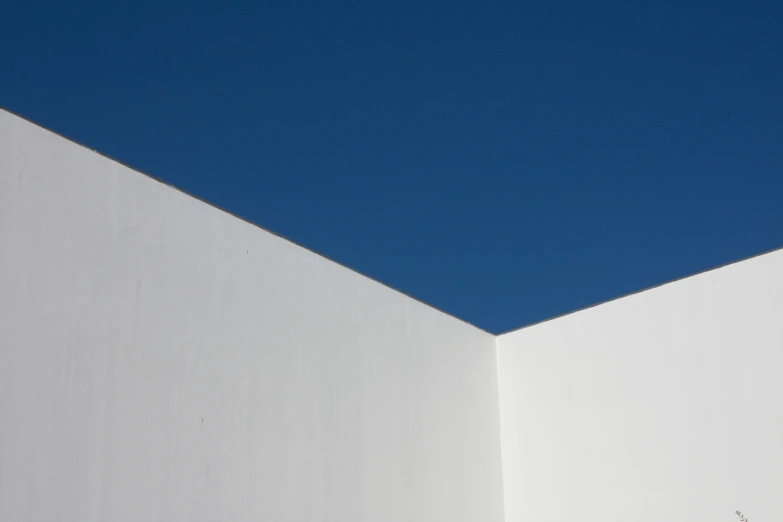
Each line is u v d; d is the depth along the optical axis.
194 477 7.42
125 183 7.64
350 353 9.45
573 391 10.60
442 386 10.58
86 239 7.16
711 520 8.89
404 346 10.23
